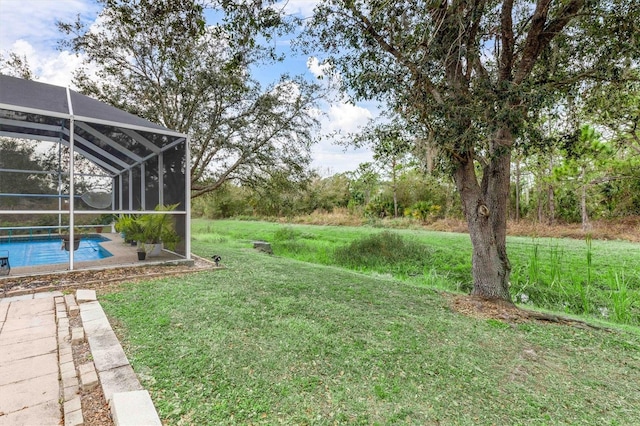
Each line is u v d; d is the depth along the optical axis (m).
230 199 26.81
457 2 3.87
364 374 2.71
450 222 18.86
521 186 20.44
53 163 7.20
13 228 6.94
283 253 13.33
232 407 2.16
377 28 4.49
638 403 2.55
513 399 2.51
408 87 4.38
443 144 4.25
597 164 12.18
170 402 2.15
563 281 7.93
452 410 2.31
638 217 14.35
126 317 3.57
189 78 10.09
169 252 6.69
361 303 4.70
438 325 4.00
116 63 10.38
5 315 3.56
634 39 4.24
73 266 5.46
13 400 2.13
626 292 6.82
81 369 2.47
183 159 6.39
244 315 3.83
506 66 4.79
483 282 5.30
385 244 12.20
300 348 3.08
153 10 4.09
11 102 4.94
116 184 7.93
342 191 28.03
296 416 2.13
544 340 3.77
